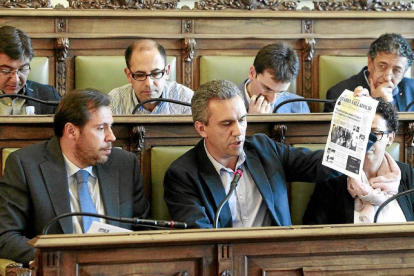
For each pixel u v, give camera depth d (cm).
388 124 323
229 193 277
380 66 432
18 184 299
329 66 480
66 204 298
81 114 300
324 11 488
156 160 331
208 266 242
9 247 288
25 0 462
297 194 340
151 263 238
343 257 249
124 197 311
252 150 324
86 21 464
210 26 477
